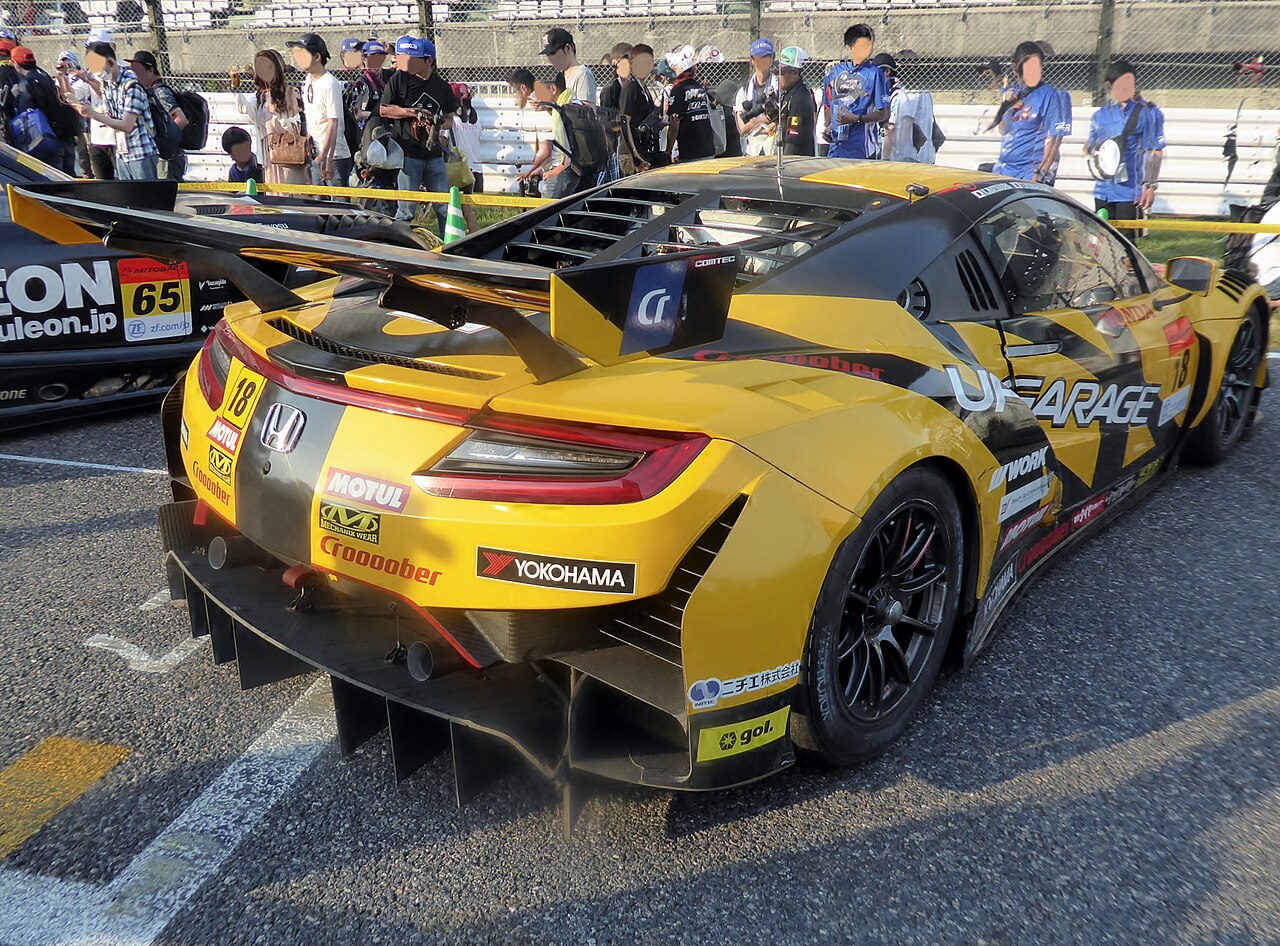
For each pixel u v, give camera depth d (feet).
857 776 7.25
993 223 9.30
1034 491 9.03
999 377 8.46
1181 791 7.14
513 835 6.57
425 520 6.23
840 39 34.45
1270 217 23.26
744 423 6.27
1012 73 24.88
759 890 6.15
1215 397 12.91
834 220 8.57
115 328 14.69
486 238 9.35
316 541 6.73
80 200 6.83
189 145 28.99
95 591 9.80
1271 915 6.03
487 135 34.81
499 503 6.07
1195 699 8.32
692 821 6.73
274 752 7.38
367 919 5.88
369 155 25.98
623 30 36.40
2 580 9.99
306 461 6.75
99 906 5.93
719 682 6.12
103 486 12.60
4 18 38.93
